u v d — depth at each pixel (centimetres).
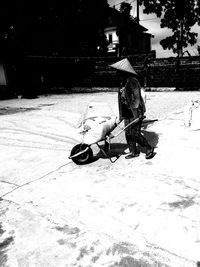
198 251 249
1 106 1475
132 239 272
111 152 542
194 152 511
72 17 2370
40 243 275
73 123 865
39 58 2173
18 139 705
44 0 2133
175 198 344
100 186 392
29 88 1914
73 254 256
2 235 293
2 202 366
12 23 2036
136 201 342
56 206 344
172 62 1972
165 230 281
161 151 532
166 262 238
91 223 303
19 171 479
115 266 238
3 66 1905
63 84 2412
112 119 480
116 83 2234
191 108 686
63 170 466
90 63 2323
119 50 2719
